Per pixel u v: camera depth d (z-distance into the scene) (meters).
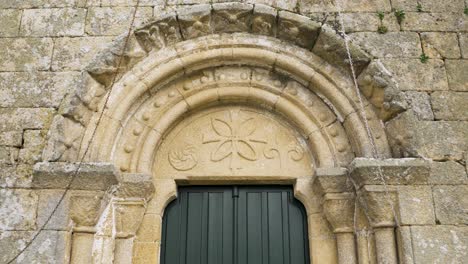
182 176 5.21
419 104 5.01
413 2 5.50
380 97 4.96
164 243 5.13
